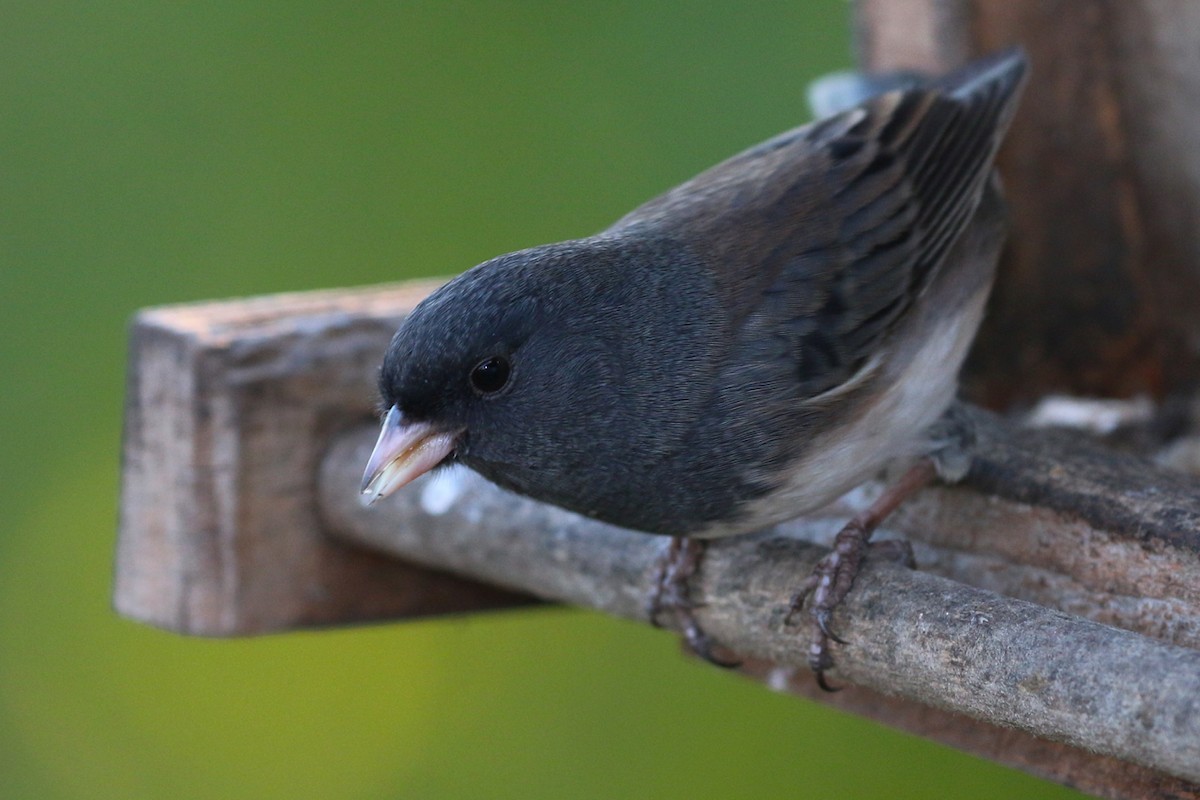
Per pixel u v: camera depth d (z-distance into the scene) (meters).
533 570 7.73
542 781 12.12
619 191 12.19
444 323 6.52
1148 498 6.54
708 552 7.14
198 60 12.62
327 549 8.55
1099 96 9.34
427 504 8.03
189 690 12.91
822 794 11.52
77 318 12.34
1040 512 6.76
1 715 12.72
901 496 7.04
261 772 12.70
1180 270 9.43
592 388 6.70
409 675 12.79
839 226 7.32
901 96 7.91
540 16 12.67
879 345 7.12
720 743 11.73
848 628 6.36
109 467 12.46
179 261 12.35
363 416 8.56
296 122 12.59
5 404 12.37
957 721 6.76
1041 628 5.57
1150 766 5.15
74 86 12.54
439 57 12.65
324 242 12.36
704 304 6.96
